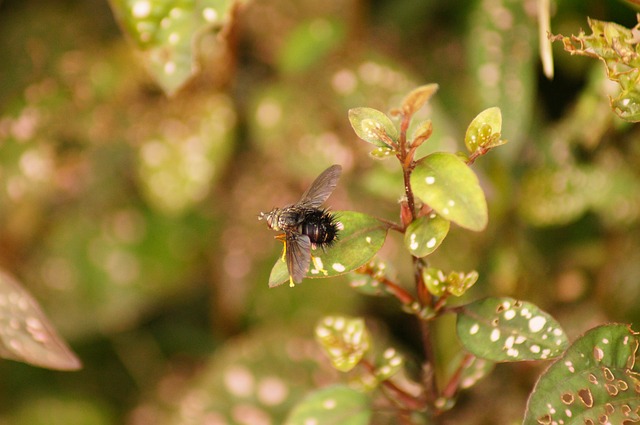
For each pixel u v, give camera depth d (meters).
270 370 0.39
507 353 0.29
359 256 0.29
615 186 0.37
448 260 0.40
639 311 0.39
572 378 0.29
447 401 0.32
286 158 0.40
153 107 0.41
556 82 0.40
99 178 0.43
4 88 0.43
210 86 0.41
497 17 0.38
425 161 0.28
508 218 0.39
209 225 0.43
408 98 0.27
